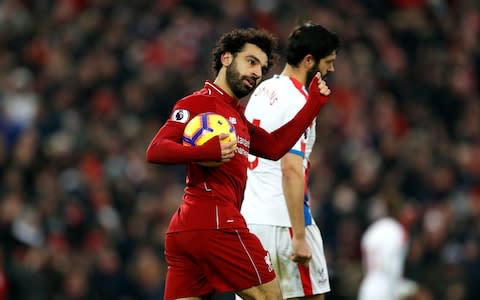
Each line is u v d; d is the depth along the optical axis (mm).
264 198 26969
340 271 46969
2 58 73438
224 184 24266
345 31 78688
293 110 26625
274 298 24406
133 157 60625
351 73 74625
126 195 56500
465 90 79750
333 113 69375
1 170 56219
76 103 67500
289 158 26109
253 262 24219
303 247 26000
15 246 43969
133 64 71438
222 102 24500
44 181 54438
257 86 27672
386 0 84875
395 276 41031
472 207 61812
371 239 41562
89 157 59656
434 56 81688
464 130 74875
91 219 52938
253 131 25141
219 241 24078
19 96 66562
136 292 50219
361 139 67188
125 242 52938
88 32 73500
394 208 41781
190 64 72812
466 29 87188
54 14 78312
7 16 77188
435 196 63719
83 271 48000
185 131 23891
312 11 79812
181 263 24594
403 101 76500
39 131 62594
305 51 27109
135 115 65812
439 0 87688
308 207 27422
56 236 51281
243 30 24672
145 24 75250
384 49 80438
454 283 51719
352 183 59188
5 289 40562
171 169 60188
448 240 58344
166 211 54562
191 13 77812
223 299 46188
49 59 72875
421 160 65250
